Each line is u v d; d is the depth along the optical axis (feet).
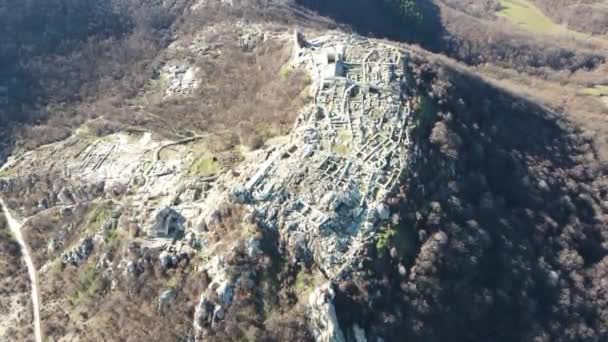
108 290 351.05
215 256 313.32
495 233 344.49
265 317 290.97
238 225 319.68
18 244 419.95
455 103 394.73
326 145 350.84
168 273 326.65
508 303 326.24
